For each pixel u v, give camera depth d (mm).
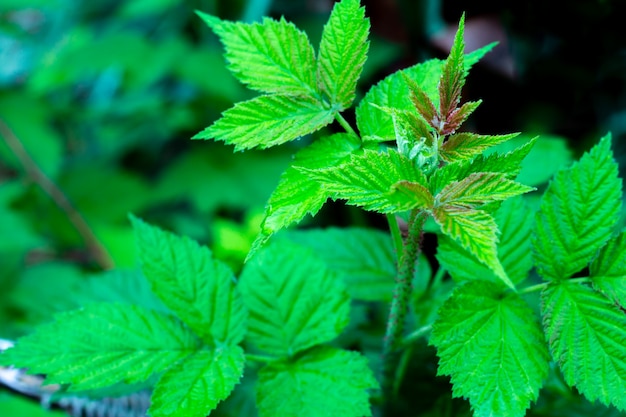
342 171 494
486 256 481
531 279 647
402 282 550
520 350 530
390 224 542
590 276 543
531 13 927
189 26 1424
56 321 562
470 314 536
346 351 567
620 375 523
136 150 1452
